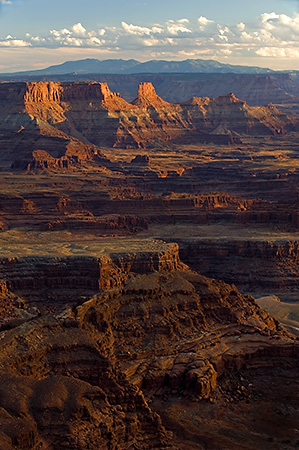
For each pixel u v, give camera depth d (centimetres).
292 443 12362
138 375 13812
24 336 12769
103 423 10694
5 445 9481
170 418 12850
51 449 10056
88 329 14075
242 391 14188
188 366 14150
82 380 11975
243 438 12400
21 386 10875
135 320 15100
